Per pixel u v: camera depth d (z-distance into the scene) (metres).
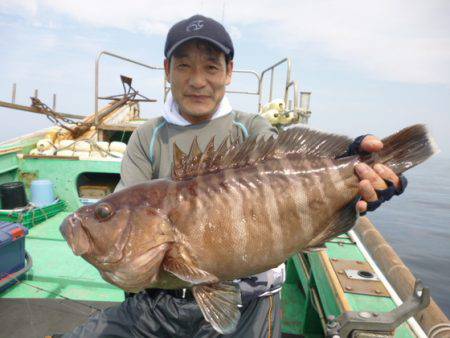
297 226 0.67
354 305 0.83
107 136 2.98
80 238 0.64
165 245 0.63
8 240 1.37
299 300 1.56
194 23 0.76
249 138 0.71
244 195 0.65
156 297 0.80
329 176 0.68
